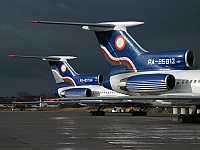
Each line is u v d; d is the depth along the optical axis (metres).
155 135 22.81
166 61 35.44
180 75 35.31
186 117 35.03
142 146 17.81
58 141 19.83
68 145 18.19
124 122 37.12
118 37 37.09
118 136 22.31
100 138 21.25
